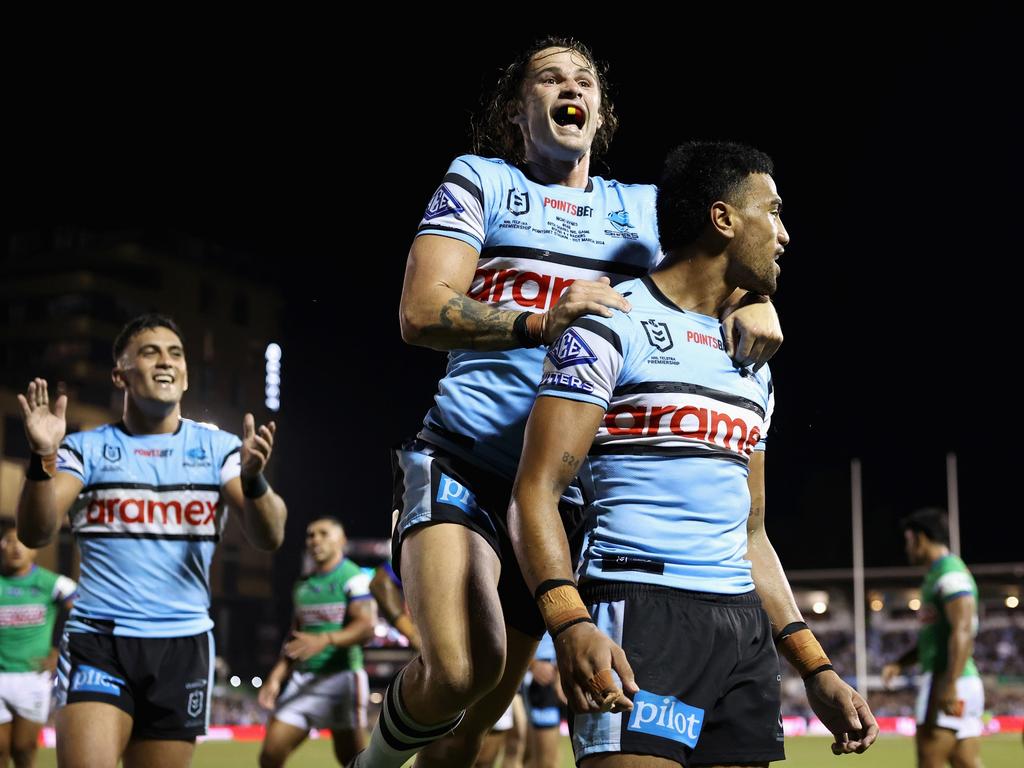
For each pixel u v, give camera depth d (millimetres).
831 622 42250
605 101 4391
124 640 4789
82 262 47062
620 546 3055
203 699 4969
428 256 3520
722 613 3061
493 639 3330
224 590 46406
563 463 2949
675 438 3084
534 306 3633
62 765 4582
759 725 3074
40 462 4672
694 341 3164
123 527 4898
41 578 9609
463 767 3930
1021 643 39531
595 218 3766
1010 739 22875
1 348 45938
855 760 15016
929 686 7902
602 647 2721
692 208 3209
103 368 46094
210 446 5117
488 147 4207
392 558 3691
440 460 3547
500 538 3543
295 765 12672
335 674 8523
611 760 2895
